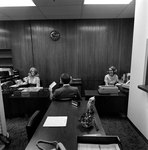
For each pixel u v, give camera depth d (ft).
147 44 5.53
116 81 10.57
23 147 5.42
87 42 11.90
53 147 2.57
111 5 8.50
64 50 12.12
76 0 7.66
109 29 11.62
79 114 4.08
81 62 12.28
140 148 5.27
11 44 12.12
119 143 2.30
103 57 12.14
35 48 12.14
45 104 7.71
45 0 7.61
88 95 7.38
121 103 7.54
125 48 11.90
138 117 6.30
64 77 5.38
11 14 9.98
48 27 11.72
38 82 9.82
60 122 3.57
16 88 8.38
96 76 12.47
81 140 2.40
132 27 11.47
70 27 11.68
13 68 12.56
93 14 10.21
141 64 6.05
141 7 6.06
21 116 8.31
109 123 7.35
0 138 5.35
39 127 3.34
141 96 5.99
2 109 5.45
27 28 11.78
